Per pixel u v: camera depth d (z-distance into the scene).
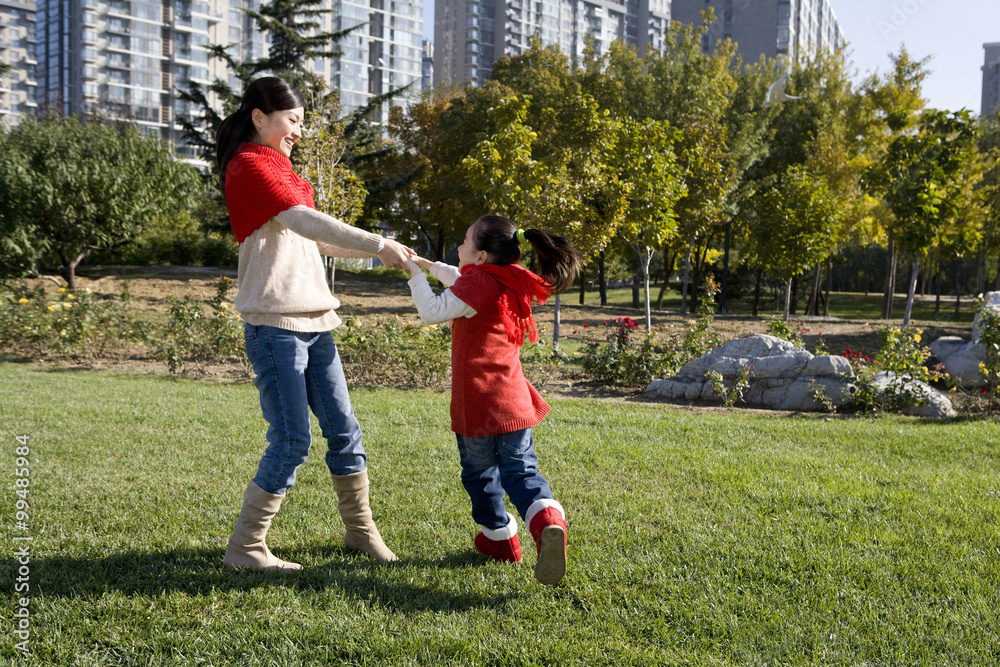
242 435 5.80
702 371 9.55
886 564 3.16
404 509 3.88
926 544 3.44
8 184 17.61
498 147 13.12
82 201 18.50
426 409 7.43
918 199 15.00
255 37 94.00
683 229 21.94
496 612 2.65
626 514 3.87
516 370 3.03
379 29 106.31
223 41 91.69
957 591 2.88
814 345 15.45
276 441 2.98
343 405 3.14
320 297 3.02
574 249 3.06
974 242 15.74
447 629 2.49
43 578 2.82
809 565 3.14
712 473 4.79
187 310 11.32
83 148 19.47
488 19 121.81
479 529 3.58
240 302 2.92
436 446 5.52
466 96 30.64
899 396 8.41
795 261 18.88
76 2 84.06
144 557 3.09
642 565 3.09
